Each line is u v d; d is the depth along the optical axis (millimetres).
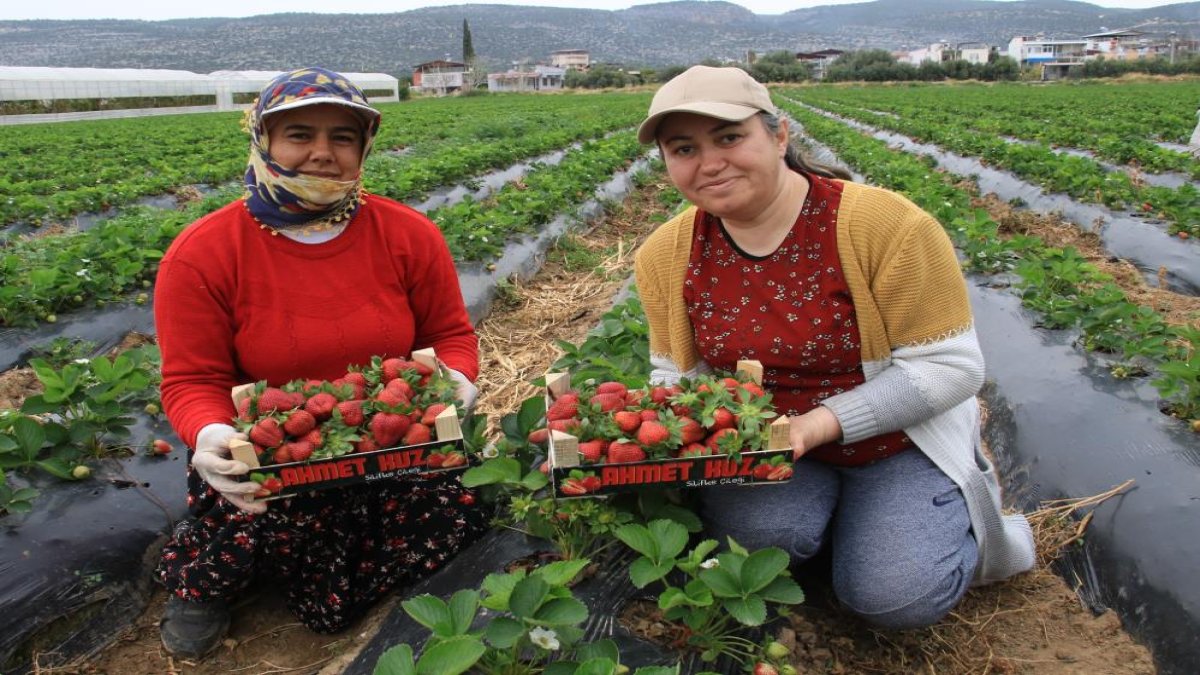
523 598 2445
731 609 2527
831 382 3105
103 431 4137
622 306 5484
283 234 3096
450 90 110312
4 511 3588
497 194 12055
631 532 2756
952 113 29344
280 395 2859
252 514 3061
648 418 2820
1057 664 3123
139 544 3711
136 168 15758
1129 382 4859
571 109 40000
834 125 23312
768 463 2809
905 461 3135
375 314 3266
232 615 3480
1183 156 12898
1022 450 4598
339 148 2977
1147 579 3367
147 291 6996
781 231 2893
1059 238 9914
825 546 3523
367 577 3383
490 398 5637
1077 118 23547
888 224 2785
